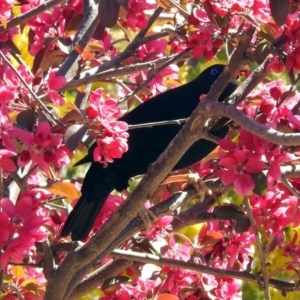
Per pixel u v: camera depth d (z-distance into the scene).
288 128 4.54
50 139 4.05
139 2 4.96
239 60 4.46
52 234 5.79
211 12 4.96
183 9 5.73
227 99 4.67
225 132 5.69
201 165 6.05
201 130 4.37
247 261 5.74
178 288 5.46
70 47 6.11
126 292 5.33
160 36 6.40
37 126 4.17
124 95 7.01
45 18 5.98
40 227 4.43
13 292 5.45
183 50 6.46
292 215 4.98
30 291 5.47
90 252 4.82
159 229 5.58
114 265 5.65
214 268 5.20
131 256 5.19
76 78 6.01
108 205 5.77
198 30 5.28
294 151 4.45
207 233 5.57
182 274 5.42
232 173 4.20
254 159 4.14
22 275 5.54
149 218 5.11
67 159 4.46
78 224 5.54
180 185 5.88
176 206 5.14
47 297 4.98
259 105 4.84
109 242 4.76
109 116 4.09
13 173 4.63
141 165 6.02
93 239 4.80
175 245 5.60
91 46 6.09
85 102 6.38
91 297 9.30
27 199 4.27
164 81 6.85
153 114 6.28
